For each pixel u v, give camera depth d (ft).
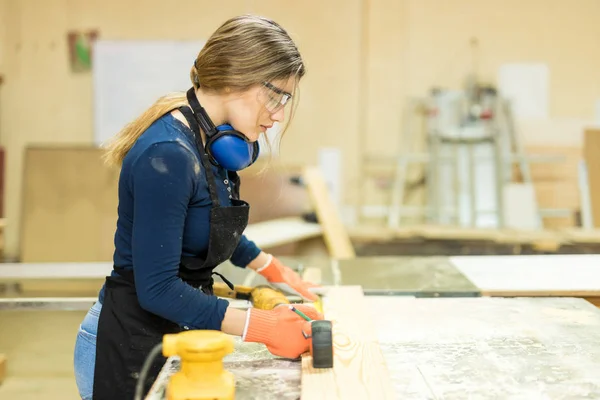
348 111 20.86
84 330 5.33
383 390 4.37
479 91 20.26
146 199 4.47
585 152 20.01
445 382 4.57
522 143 20.76
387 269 8.21
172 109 4.89
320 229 15.98
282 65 4.76
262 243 13.74
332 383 4.48
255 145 5.44
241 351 5.30
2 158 20.59
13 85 20.47
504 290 7.08
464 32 20.51
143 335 5.07
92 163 17.94
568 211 20.27
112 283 5.19
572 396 4.33
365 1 20.52
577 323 5.88
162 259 4.50
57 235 17.78
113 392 5.06
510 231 17.12
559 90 20.56
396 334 5.58
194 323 4.64
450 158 20.29
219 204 4.97
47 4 20.22
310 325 4.88
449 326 5.80
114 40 20.22
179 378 4.06
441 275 7.82
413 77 20.70
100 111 20.29
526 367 4.83
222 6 20.35
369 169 21.01
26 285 15.89
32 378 11.82
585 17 20.27
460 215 20.18
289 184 18.24
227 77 4.72
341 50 20.67
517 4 20.34
